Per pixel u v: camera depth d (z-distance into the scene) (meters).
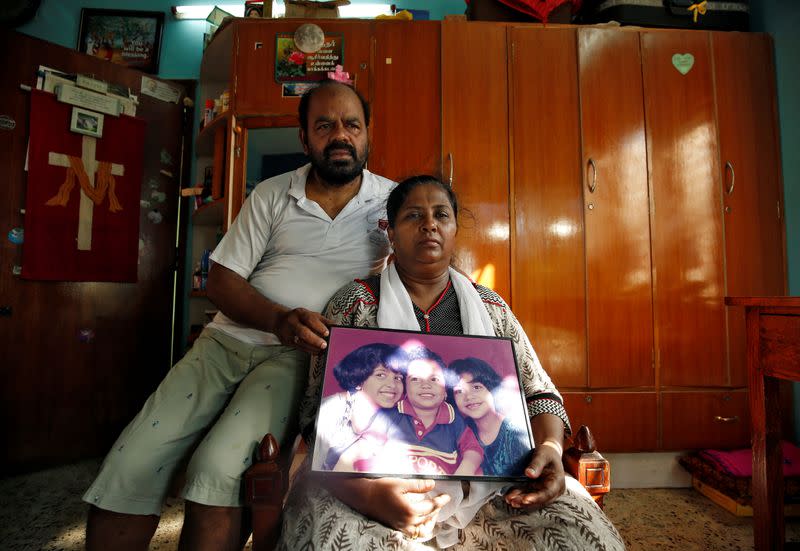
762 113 2.26
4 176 2.21
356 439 0.82
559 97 2.23
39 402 2.29
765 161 2.24
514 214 2.18
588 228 2.18
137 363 2.63
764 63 2.29
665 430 2.11
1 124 2.20
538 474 0.79
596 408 2.11
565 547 0.76
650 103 2.23
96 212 2.47
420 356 0.93
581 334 2.14
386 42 2.23
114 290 2.56
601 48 2.25
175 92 2.85
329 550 0.72
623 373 2.13
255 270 1.32
